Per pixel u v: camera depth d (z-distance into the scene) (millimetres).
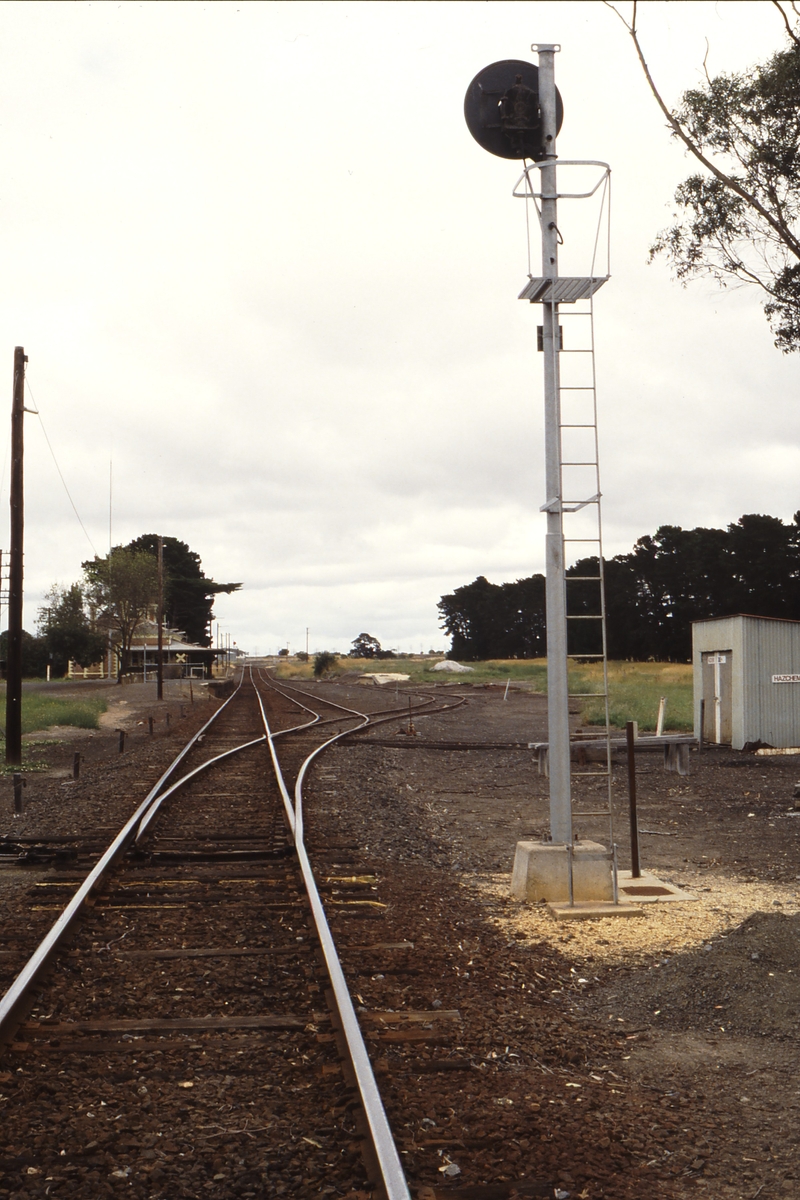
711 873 10203
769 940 6777
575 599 114062
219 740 26891
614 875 8492
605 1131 4254
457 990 6078
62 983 6145
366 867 10000
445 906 8531
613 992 6441
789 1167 4047
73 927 7414
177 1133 4152
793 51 21016
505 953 7055
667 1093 4805
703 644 24328
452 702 48906
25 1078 4684
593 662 90375
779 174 21344
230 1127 4199
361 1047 4590
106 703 47344
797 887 9430
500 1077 4766
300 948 6883
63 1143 4055
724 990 6141
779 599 98500
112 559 78188
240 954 6797
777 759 20891
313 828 12227
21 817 14148
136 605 78438
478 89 8992
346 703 50719
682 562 106312
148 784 16781
